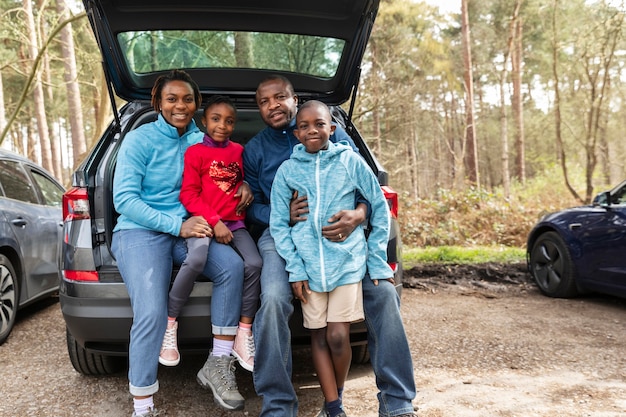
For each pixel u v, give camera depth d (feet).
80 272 7.97
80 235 8.10
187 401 9.04
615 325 13.75
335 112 11.46
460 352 11.55
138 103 11.16
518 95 69.97
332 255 7.45
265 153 8.86
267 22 10.04
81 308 7.89
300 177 7.79
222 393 7.45
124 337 7.90
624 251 14.75
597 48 51.70
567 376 10.07
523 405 8.71
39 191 15.70
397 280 8.86
